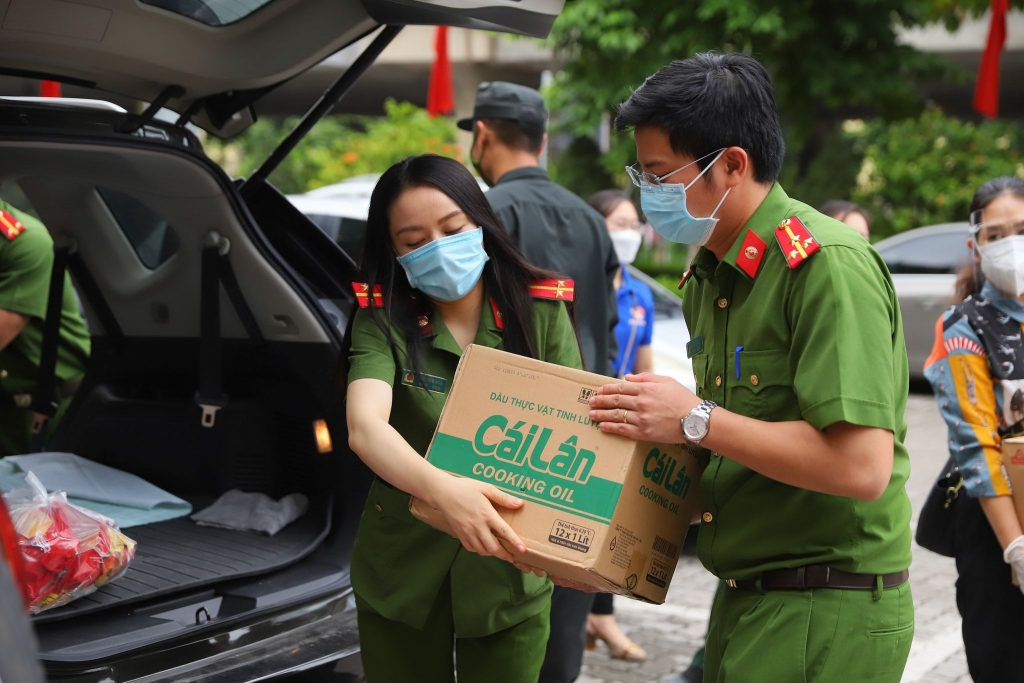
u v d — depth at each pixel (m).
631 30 10.90
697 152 1.87
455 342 2.26
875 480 1.75
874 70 10.49
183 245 3.23
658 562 2.00
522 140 3.46
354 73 2.94
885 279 1.89
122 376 3.63
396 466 2.01
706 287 2.04
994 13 8.70
